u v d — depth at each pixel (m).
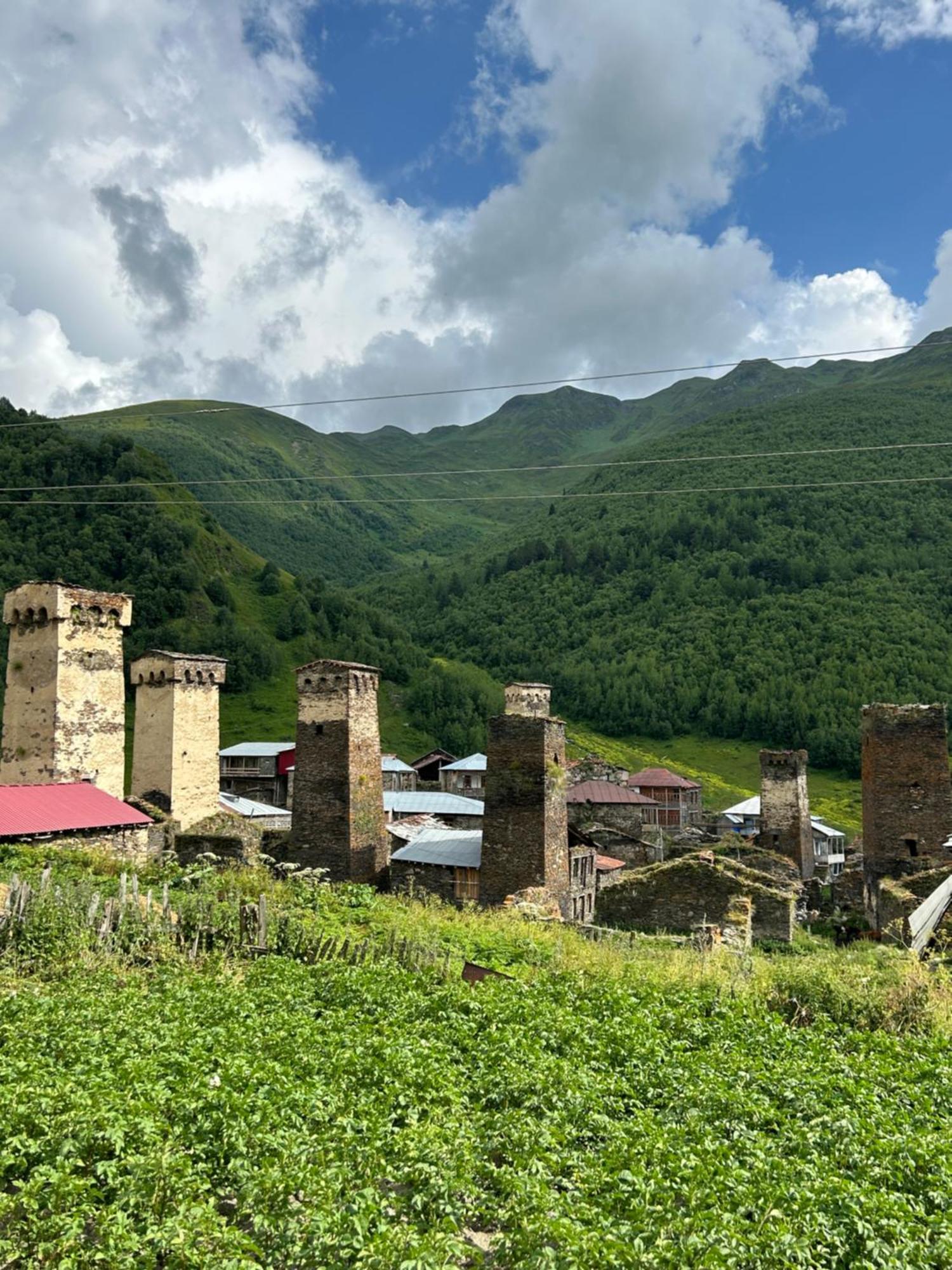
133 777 50.72
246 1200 11.65
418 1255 10.22
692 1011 20.72
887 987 22.20
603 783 93.56
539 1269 10.23
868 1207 11.60
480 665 195.12
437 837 50.53
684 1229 11.05
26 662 40.69
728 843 67.38
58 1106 13.14
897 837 49.22
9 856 30.41
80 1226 10.72
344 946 24.50
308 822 45.09
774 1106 15.48
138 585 144.25
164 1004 18.67
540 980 23.33
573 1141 14.00
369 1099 14.42
